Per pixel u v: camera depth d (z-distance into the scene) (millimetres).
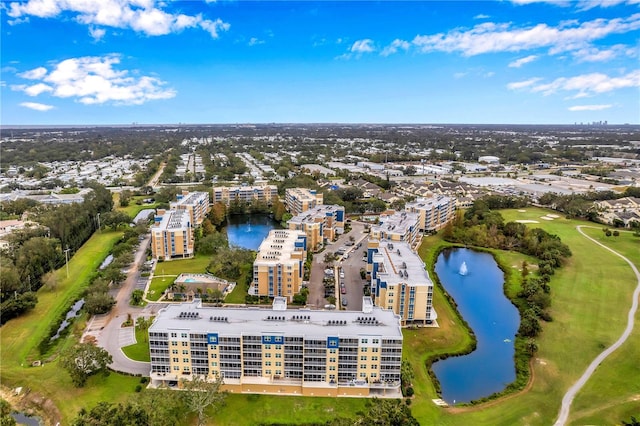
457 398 164125
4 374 175000
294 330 163375
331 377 162500
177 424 146250
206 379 157250
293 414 151625
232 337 159625
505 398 162375
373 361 160875
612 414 152250
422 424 146500
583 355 189500
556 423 148625
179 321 168125
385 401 145125
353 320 171125
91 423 128750
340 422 135125
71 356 163125
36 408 159625
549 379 173625
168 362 163750
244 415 151000
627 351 191000
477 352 196625
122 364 178375
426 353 192375
